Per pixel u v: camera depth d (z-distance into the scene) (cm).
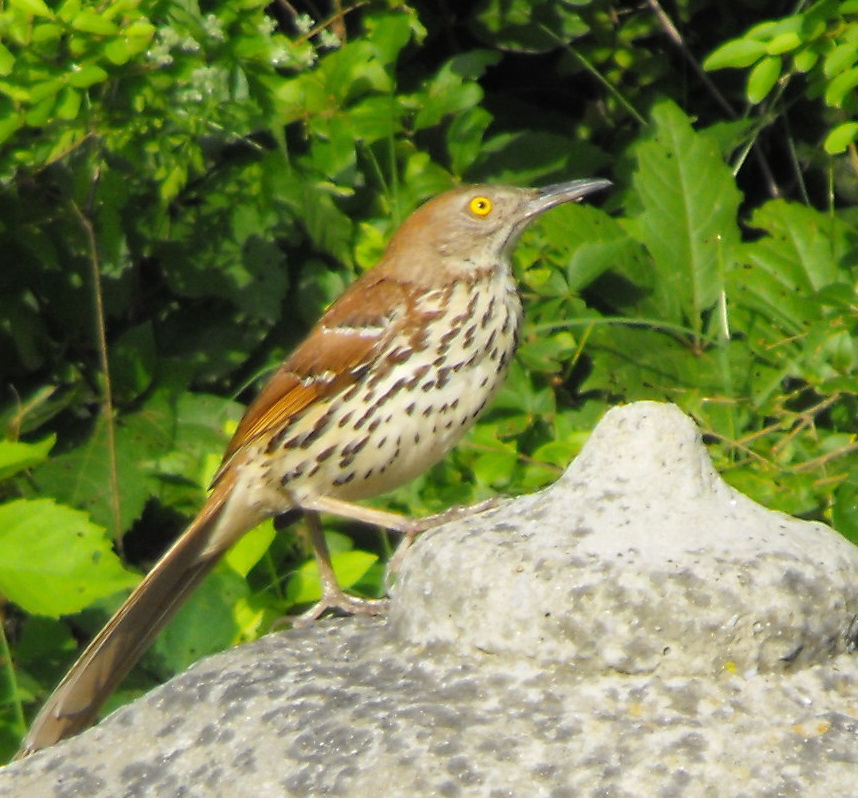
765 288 1004
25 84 834
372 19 1044
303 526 987
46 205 1012
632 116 1222
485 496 931
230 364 1039
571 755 473
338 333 761
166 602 748
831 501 911
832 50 885
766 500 904
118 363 1007
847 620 508
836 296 959
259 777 497
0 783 545
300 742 500
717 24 1236
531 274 1048
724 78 1241
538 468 941
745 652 492
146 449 985
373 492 784
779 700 486
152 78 888
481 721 490
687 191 1074
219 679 551
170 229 1025
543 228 1062
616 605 496
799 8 1121
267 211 1018
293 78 1005
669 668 494
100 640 695
